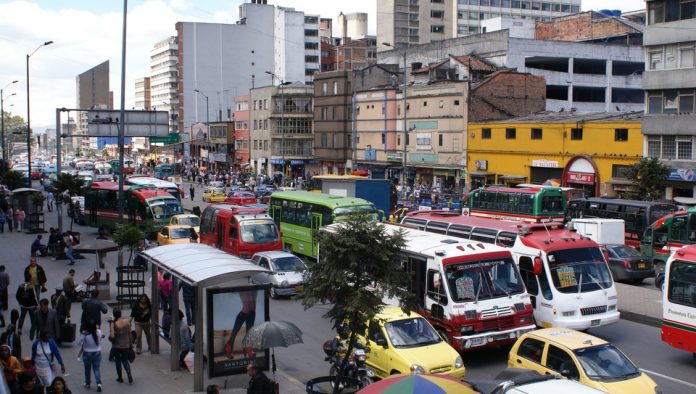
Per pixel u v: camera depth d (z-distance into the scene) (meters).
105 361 16.80
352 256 12.77
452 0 122.44
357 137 77.75
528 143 56.34
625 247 28.19
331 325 21.11
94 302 16.27
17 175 65.44
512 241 21.47
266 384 12.45
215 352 14.43
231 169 101.31
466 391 8.50
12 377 12.28
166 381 15.21
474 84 62.81
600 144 50.34
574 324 17.83
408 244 18.48
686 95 44.62
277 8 135.00
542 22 88.62
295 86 93.81
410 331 15.09
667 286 16.81
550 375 10.55
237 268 14.26
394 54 89.69
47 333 14.20
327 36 159.00
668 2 45.38
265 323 12.69
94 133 45.19
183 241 33.19
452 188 62.88
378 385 8.55
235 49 133.62
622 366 12.97
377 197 37.34
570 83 72.81
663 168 41.28
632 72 78.56
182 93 132.25
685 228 28.89
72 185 41.91
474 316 16.72
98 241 24.91
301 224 32.16
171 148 150.88
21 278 27.64
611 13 91.50
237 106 107.88
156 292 17.52
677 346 16.52
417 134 67.94
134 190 40.88
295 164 92.44
